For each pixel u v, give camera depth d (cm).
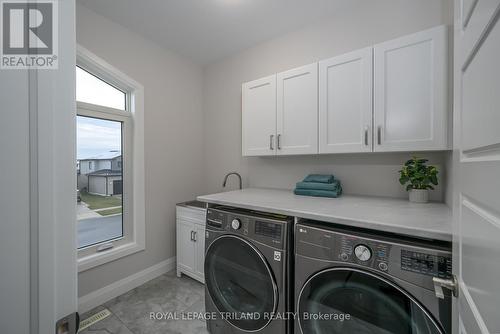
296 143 175
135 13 181
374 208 126
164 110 233
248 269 136
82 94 182
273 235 122
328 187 169
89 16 175
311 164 203
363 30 174
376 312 93
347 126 152
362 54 146
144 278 216
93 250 186
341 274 100
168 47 235
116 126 204
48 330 39
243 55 242
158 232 229
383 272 89
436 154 151
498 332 40
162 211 233
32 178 37
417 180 143
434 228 87
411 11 155
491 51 43
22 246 36
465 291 57
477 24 50
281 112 182
